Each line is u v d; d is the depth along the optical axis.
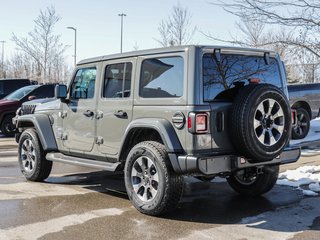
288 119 5.43
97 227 4.98
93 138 6.38
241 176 6.45
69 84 6.93
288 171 7.89
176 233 4.77
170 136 5.13
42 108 7.57
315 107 11.16
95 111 6.32
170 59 5.35
